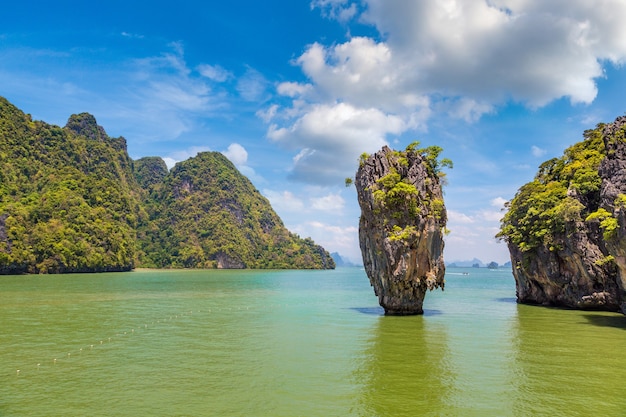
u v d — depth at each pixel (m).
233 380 21.92
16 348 29.09
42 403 18.64
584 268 46.47
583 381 21.70
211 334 34.56
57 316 44.00
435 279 43.81
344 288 93.19
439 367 24.33
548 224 51.12
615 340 31.66
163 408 18.12
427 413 17.61
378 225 42.97
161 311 49.25
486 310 50.09
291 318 43.78
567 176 55.59
